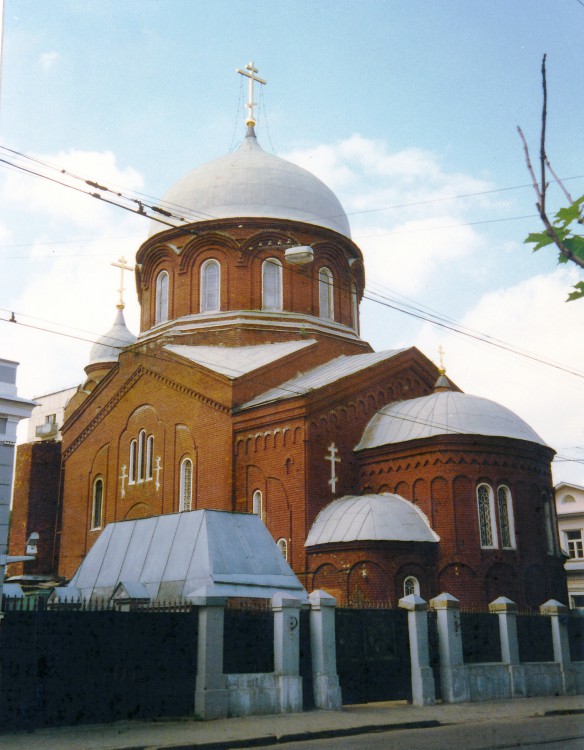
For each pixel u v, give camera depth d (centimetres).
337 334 3753
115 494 3628
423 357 3544
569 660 2536
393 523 2802
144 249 3966
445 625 2225
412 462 2972
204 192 3859
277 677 1866
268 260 3641
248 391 3266
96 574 2317
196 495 3253
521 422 3141
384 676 2152
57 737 1494
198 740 1450
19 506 4303
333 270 3875
